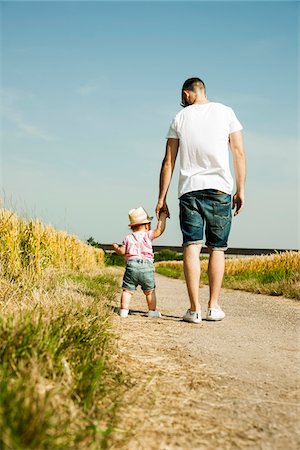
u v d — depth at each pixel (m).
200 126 5.30
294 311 6.79
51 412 1.83
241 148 5.44
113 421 2.02
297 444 1.99
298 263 15.16
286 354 3.63
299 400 2.54
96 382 2.28
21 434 1.63
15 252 7.06
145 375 2.81
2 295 4.66
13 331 2.49
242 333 4.51
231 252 67.12
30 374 2.15
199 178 5.24
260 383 2.83
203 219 5.30
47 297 4.61
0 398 1.76
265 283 12.56
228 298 9.16
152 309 5.52
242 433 2.07
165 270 38.34
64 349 2.60
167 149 5.59
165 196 5.62
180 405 2.36
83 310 3.92
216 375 2.95
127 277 5.37
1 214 7.56
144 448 1.85
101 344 3.10
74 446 1.72
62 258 14.40
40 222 9.17
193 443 1.94
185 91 5.59
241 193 5.43
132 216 5.55
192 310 5.14
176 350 3.57
